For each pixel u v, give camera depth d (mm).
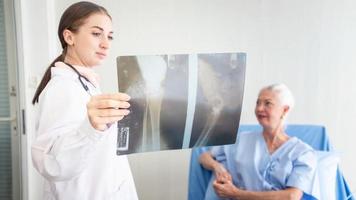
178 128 884
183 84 848
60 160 698
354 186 2291
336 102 2266
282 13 2229
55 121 771
